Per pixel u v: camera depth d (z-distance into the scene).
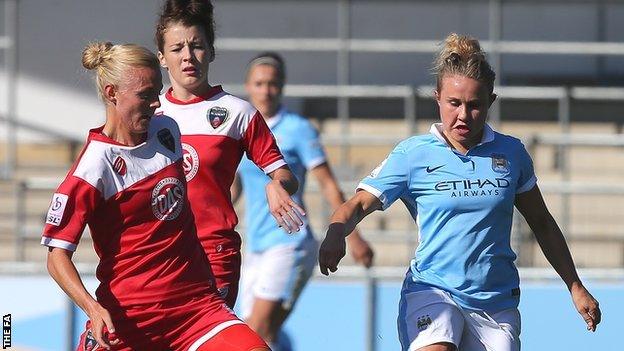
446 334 18.17
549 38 47.16
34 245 43.22
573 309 29.88
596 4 47.16
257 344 16.95
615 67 47.09
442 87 18.22
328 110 46.53
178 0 19.28
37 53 47.09
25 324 30.84
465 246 18.47
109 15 46.84
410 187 18.66
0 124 47.06
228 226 19.41
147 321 17.25
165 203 17.12
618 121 45.81
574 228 43.59
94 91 46.91
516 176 18.67
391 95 43.00
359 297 30.47
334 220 18.12
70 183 16.69
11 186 44.81
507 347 18.62
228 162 19.38
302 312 30.53
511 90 43.41
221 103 19.41
